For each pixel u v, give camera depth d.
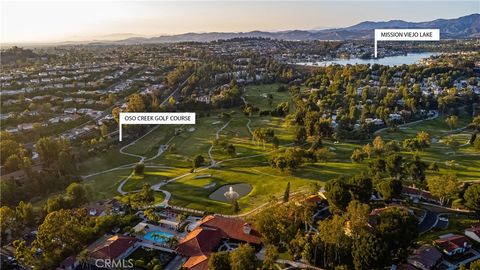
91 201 147.12
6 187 144.38
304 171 171.88
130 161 195.88
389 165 151.25
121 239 113.19
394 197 134.88
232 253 95.25
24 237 122.75
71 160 178.00
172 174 174.88
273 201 136.75
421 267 98.88
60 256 107.12
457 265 101.44
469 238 111.50
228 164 184.75
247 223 117.75
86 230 114.50
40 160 189.12
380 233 97.50
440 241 107.81
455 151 196.88
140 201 139.25
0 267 106.94
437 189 132.38
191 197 148.75
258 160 188.62
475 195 119.94
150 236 119.44
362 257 94.25
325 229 101.56
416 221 101.81
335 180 130.38
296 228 111.19
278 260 104.62
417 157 171.38
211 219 123.06
